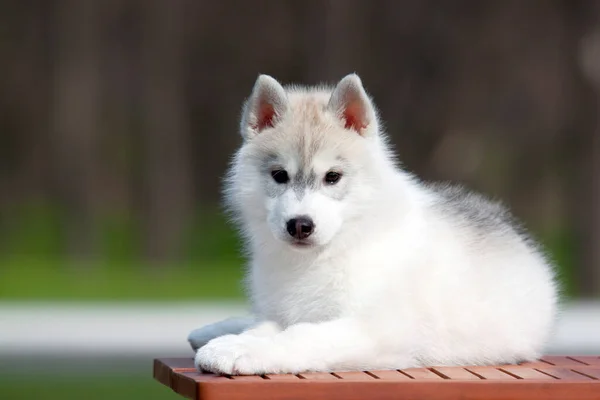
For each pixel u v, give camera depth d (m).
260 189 5.79
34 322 14.57
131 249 24.94
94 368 11.76
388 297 5.59
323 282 5.70
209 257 24.42
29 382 10.98
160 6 27.28
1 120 28.58
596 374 5.45
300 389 4.93
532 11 25.95
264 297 5.96
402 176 6.21
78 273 21.47
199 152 28.56
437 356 5.75
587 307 16.72
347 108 5.84
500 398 5.05
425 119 26.95
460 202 6.43
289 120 5.83
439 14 26.61
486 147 26.52
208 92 28.67
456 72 26.77
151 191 26.05
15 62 28.20
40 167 27.94
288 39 27.97
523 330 6.01
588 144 18.72
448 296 5.74
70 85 26.95
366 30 26.91
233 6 28.16
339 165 5.68
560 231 23.53
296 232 5.50
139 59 27.28
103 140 26.92
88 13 27.23
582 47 18.86
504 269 6.03
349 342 5.38
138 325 14.10
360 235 5.69
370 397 4.97
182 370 5.48
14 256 24.12
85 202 25.94
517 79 26.20
